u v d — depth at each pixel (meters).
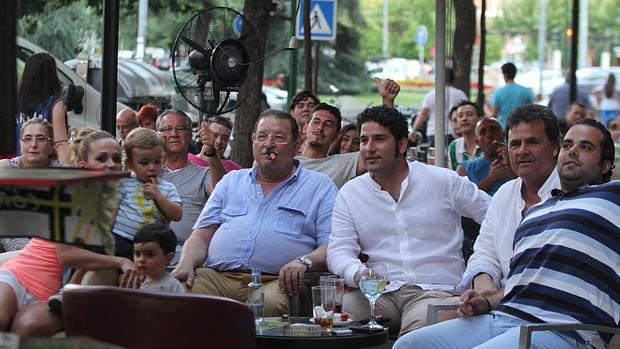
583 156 9.91
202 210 13.27
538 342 9.46
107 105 15.38
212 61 15.37
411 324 11.02
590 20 89.44
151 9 34.53
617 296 9.69
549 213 9.93
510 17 87.31
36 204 7.25
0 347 5.46
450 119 22.11
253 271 10.88
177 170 14.31
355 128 16.42
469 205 11.73
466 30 32.81
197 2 34.34
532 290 9.83
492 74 73.00
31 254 10.79
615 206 9.75
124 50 38.50
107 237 7.20
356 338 9.98
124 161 11.20
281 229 12.08
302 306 11.80
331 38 25.31
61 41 31.53
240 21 15.73
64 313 8.59
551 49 82.69
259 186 12.30
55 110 15.53
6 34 11.16
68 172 7.19
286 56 42.97
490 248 10.88
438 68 14.64
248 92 18.12
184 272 11.77
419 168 11.78
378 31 80.00
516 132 10.62
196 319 8.32
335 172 13.75
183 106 26.28
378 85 14.19
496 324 9.92
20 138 14.08
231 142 21.09
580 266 9.67
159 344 8.35
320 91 50.34
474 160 15.37
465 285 10.84
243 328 8.48
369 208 11.72
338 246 11.70
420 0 80.94
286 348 9.88
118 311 8.39
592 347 9.62
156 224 10.30
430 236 11.65
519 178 10.87
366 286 10.40
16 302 10.59
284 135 12.12
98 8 28.34
